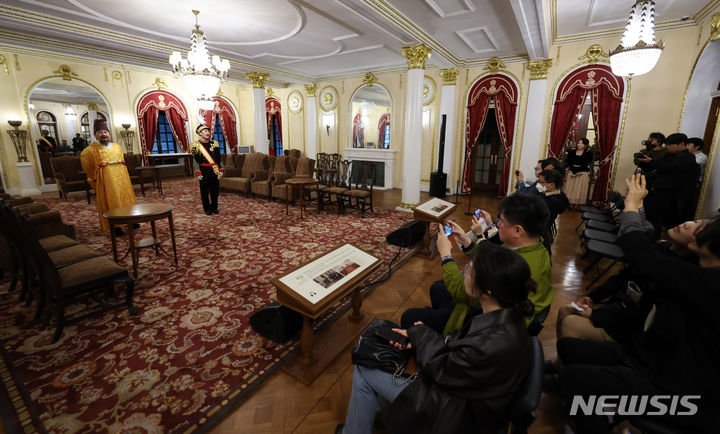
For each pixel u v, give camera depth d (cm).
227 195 845
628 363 141
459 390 108
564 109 739
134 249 352
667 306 126
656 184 432
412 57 614
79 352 237
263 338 255
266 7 501
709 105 566
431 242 461
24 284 296
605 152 712
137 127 1072
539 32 547
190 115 1198
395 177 1003
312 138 1160
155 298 315
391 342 148
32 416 182
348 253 241
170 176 1151
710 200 459
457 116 886
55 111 1530
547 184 265
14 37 622
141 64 799
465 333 123
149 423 179
